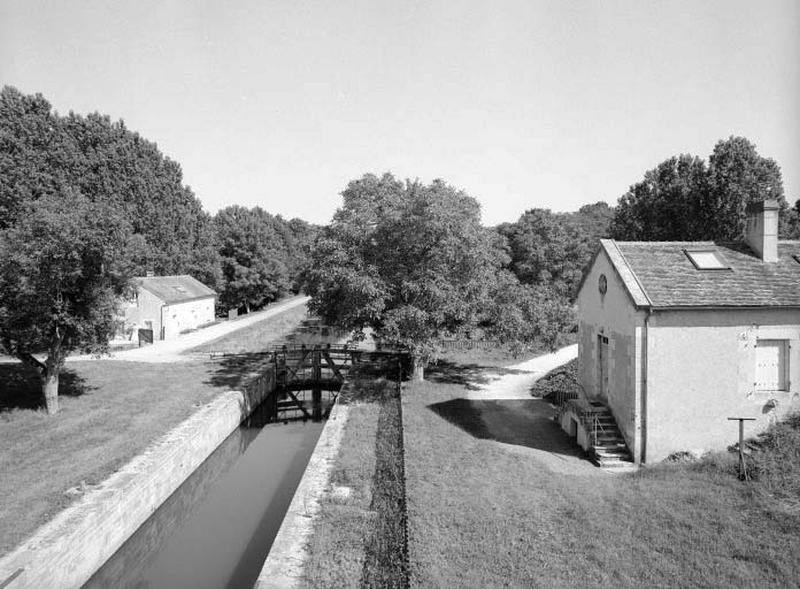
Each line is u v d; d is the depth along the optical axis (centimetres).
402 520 1280
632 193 4831
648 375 1608
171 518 1900
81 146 5491
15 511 1420
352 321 2583
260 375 3162
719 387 1622
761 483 1362
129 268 2327
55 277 2034
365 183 2689
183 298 4969
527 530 1217
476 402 2389
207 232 7038
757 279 1711
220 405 2495
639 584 1006
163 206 6128
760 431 1628
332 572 1148
